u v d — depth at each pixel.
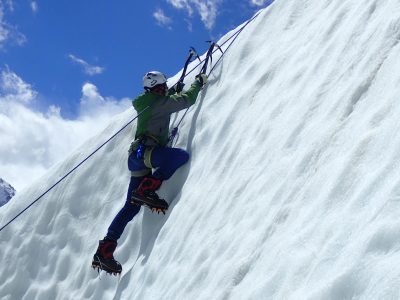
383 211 2.63
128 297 5.11
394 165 2.84
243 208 4.15
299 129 4.20
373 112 3.41
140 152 5.67
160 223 5.50
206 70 6.70
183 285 4.17
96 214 6.69
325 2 5.75
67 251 6.64
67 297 6.16
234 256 3.76
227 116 5.59
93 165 7.14
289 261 3.04
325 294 2.54
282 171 3.98
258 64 5.88
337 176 3.22
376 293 2.31
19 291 6.77
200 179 5.26
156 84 5.72
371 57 3.92
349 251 2.64
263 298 3.04
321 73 4.55
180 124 6.24
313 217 3.17
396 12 4.02
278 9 6.45
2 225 7.52
